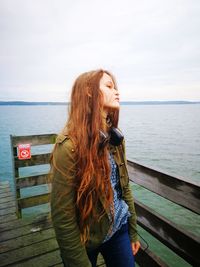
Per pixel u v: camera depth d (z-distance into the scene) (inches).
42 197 145.6
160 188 72.9
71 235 42.4
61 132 46.4
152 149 2049.7
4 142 2230.6
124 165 56.0
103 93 48.4
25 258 104.3
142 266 86.4
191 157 1722.4
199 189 57.3
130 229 62.1
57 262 101.3
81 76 49.1
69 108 49.4
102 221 48.8
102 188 46.4
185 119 7209.6
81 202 44.3
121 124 4847.4
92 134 44.9
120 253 53.5
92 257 53.7
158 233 77.0
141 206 86.7
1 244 114.7
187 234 64.2
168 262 370.9
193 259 62.3
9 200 180.7
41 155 143.4
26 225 133.0
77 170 43.1
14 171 137.6
